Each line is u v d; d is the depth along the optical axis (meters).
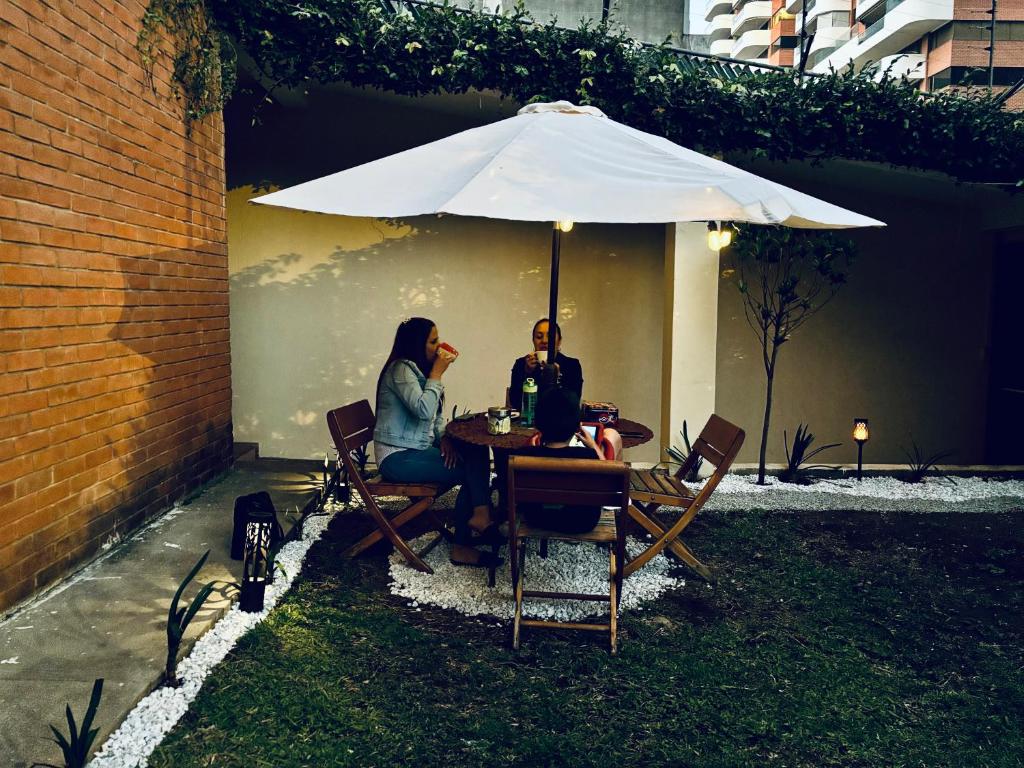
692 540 5.05
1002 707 3.13
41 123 3.55
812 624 3.85
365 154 7.13
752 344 7.75
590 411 4.80
